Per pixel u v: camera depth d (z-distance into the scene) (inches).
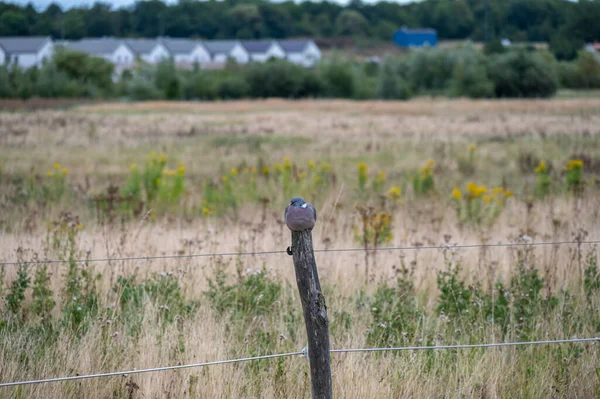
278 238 1425.9
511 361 876.6
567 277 1141.1
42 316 967.0
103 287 1090.7
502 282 1154.7
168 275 1079.0
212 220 1847.9
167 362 853.8
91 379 818.8
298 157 3747.5
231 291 1052.5
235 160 3624.5
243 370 853.2
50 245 1285.7
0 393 784.9
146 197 2145.7
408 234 1568.7
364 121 6825.8
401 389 816.9
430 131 5398.6
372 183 2551.7
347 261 1259.8
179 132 5270.7
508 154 3757.4
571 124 5895.7
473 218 1763.0
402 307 1004.6
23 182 2635.3
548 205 1903.3
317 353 679.1
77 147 4205.2
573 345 915.4
